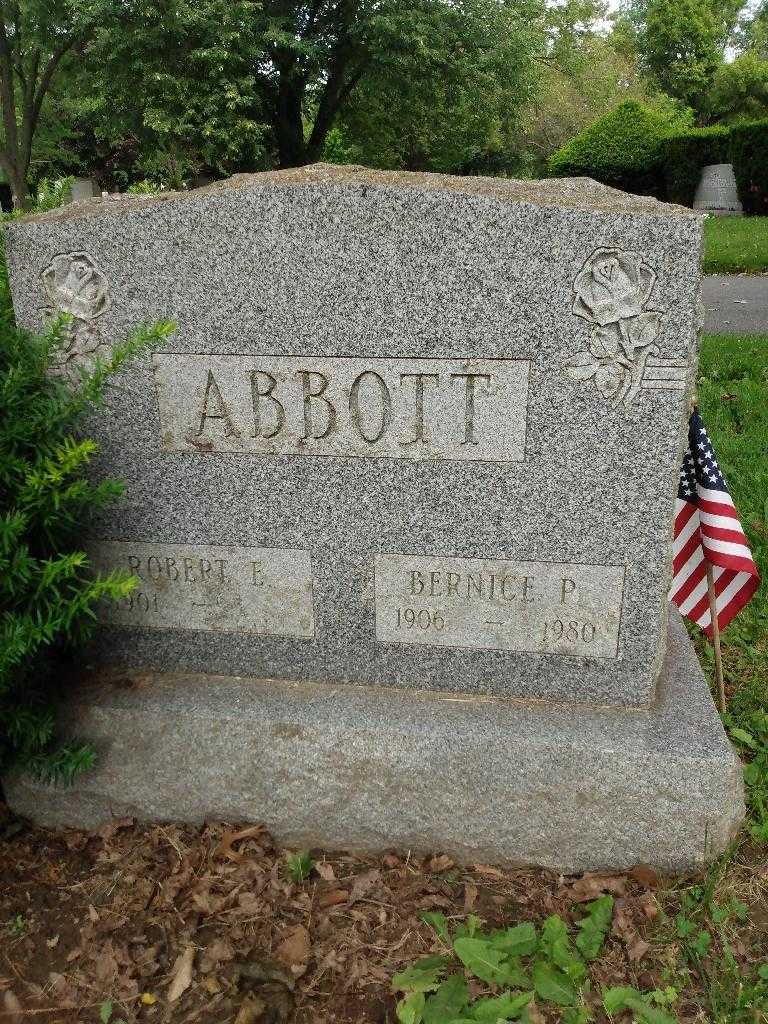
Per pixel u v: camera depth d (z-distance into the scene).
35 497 2.25
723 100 39.50
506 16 20.17
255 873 2.57
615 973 2.22
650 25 42.44
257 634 2.76
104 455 2.65
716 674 3.11
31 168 24.44
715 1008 2.09
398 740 2.53
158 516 2.69
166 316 2.49
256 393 2.52
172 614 2.79
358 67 20.17
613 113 23.77
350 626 2.70
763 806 2.71
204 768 2.66
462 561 2.57
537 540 2.51
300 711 2.62
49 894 2.54
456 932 2.35
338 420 2.49
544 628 2.59
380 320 2.38
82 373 2.41
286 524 2.63
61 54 19.20
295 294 2.40
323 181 2.31
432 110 21.08
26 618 2.22
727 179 20.81
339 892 2.50
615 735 2.49
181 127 16.75
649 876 2.48
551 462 2.43
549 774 2.48
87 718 2.68
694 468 2.80
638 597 2.52
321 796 2.63
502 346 2.34
